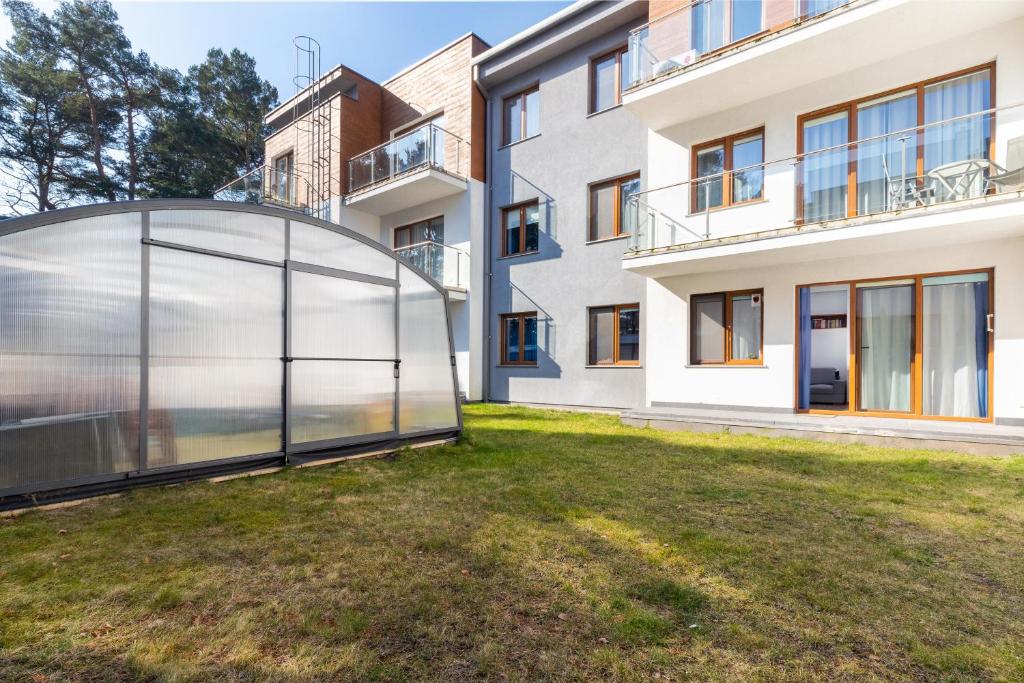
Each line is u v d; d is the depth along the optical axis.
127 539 3.47
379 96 17.27
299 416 5.86
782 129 9.39
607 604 2.66
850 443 7.50
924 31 7.68
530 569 3.09
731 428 8.59
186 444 4.91
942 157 7.49
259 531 3.69
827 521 4.04
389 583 2.88
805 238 8.05
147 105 26.95
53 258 4.14
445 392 7.77
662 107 10.05
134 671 2.06
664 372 10.79
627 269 10.26
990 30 7.52
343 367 6.36
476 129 14.49
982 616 2.57
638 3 11.34
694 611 2.60
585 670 2.10
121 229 4.54
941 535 3.73
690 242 9.84
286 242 5.85
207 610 2.56
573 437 8.27
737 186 9.64
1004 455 6.43
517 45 13.45
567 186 12.95
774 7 8.59
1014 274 7.39
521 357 13.98
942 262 7.94
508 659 2.17
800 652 2.25
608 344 12.30
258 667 2.10
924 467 5.95
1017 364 7.34
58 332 4.14
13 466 3.90
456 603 2.66
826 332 10.88
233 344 5.32
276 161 19.59
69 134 25.89
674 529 3.83
